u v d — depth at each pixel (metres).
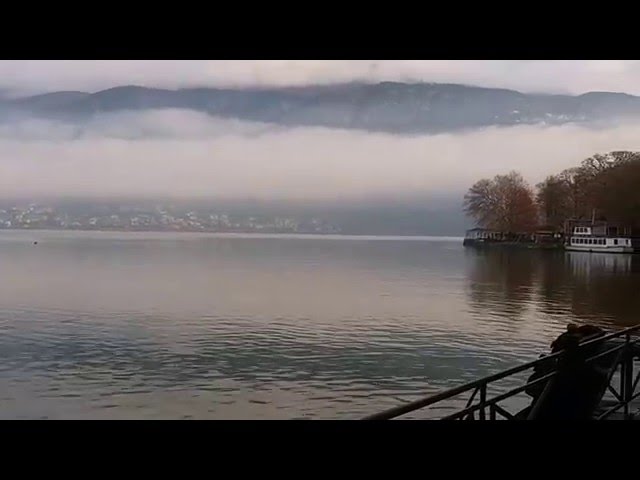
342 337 37.31
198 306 51.41
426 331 39.56
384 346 34.50
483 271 87.19
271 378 27.06
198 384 26.30
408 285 69.44
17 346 34.91
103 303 53.62
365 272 88.56
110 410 22.80
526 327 41.19
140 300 55.66
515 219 141.88
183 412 22.27
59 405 23.45
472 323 42.75
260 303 53.66
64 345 35.22
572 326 7.73
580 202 122.94
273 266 100.50
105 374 28.30
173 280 75.00
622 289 63.34
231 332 39.31
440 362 30.48
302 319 44.53
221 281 74.06
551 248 126.31
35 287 66.56
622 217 112.69
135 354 32.69
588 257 108.38
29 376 27.95
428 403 4.06
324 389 25.30
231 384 26.19
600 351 7.55
